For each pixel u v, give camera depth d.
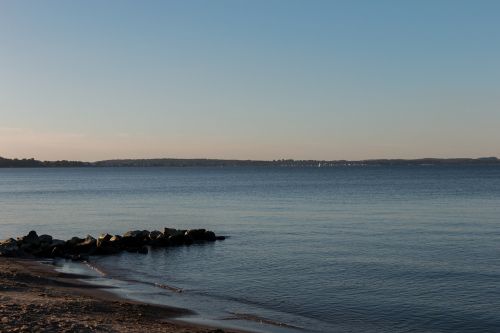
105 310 19.23
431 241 40.62
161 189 127.06
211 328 18.30
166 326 17.52
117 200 93.06
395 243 39.84
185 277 29.33
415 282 27.08
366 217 59.03
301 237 44.00
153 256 37.25
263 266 31.92
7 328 15.15
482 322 20.58
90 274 30.33
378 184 138.62
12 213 71.75
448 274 28.75
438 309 22.28
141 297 23.73
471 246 38.00
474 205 71.50
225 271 30.88
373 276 28.55
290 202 82.12
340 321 20.62
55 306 18.64
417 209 67.38
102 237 41.09
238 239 44.25
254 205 77.69
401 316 21.33
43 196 105.56
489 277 27.97
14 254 36.22
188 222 59.03
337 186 131.00
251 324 19.64
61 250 37.78
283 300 23.80
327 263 32.25
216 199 91.62
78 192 118.06
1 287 22.08
